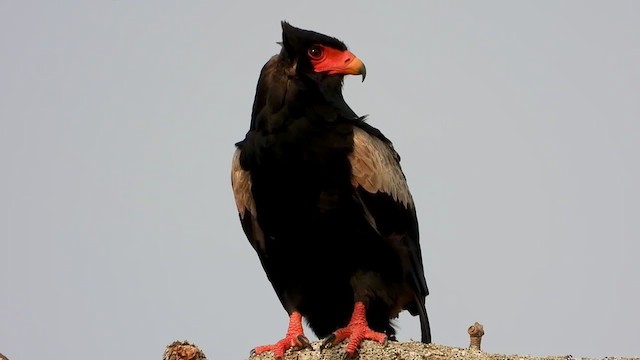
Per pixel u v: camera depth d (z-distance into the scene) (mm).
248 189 13695
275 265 13891
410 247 14008
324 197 13359
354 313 13195
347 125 13453
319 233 13430
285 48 13703
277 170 13289
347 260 13523
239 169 13695
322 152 13266
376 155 13523
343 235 13430
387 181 13602
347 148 13336
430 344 12023
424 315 14219
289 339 12734
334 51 13750
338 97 13820
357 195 13391
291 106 13344
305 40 13695
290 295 13867
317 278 13742
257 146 13359
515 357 11305
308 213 13383
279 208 13406
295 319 13547
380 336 12281
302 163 13258
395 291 13938
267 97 13484
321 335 14242
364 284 13391
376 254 13555
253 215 13844
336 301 13953
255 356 12742
